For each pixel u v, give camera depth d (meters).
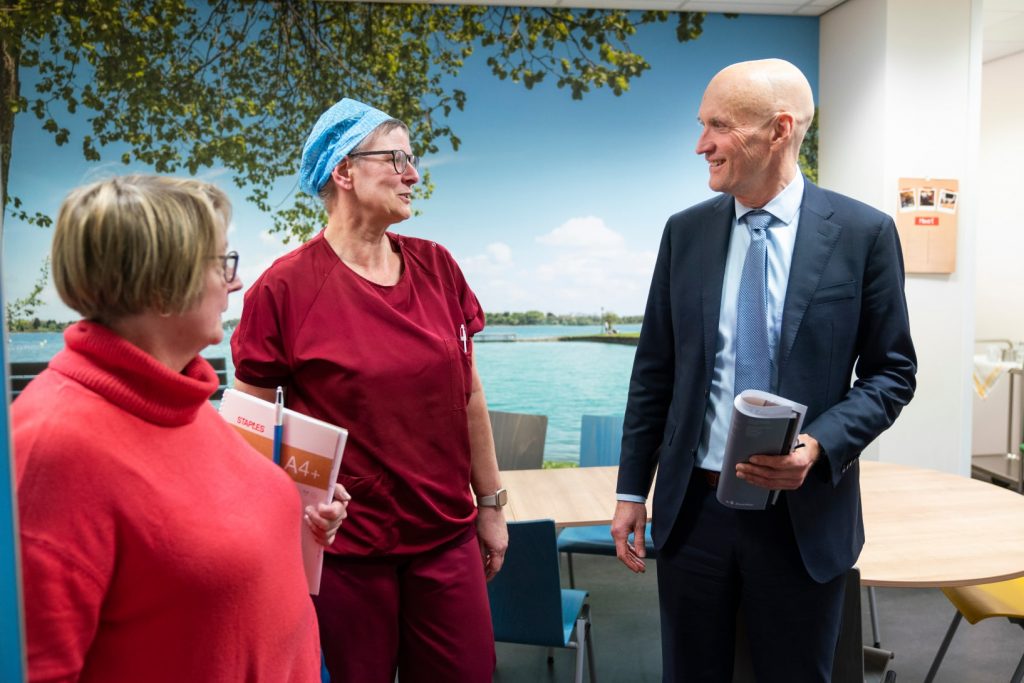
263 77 4.76
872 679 2.00
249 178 4.82
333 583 1.53
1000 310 5.95
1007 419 6.04
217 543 0.87
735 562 1.59
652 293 1.83
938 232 4.55
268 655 0.95
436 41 4.88
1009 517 2.47
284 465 1.23
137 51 4.64
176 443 0.88
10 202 4.58
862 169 4.71
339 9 4.77
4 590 0.58
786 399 1.48
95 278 0.82
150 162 4.72
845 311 1.55
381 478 1.52
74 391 0.81
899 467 3.14
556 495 2.80
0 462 0.57
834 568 1.53
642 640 3.34
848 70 4.82
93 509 0.78
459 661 1.59
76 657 0.78
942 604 3.65
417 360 1.55
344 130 1.56
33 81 4.57
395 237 1.71
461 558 1.61
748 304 1.59
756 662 1.61
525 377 5.18
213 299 0.90
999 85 5.87
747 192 1.59
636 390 1.85
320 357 1.51
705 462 1.62
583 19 4.97
